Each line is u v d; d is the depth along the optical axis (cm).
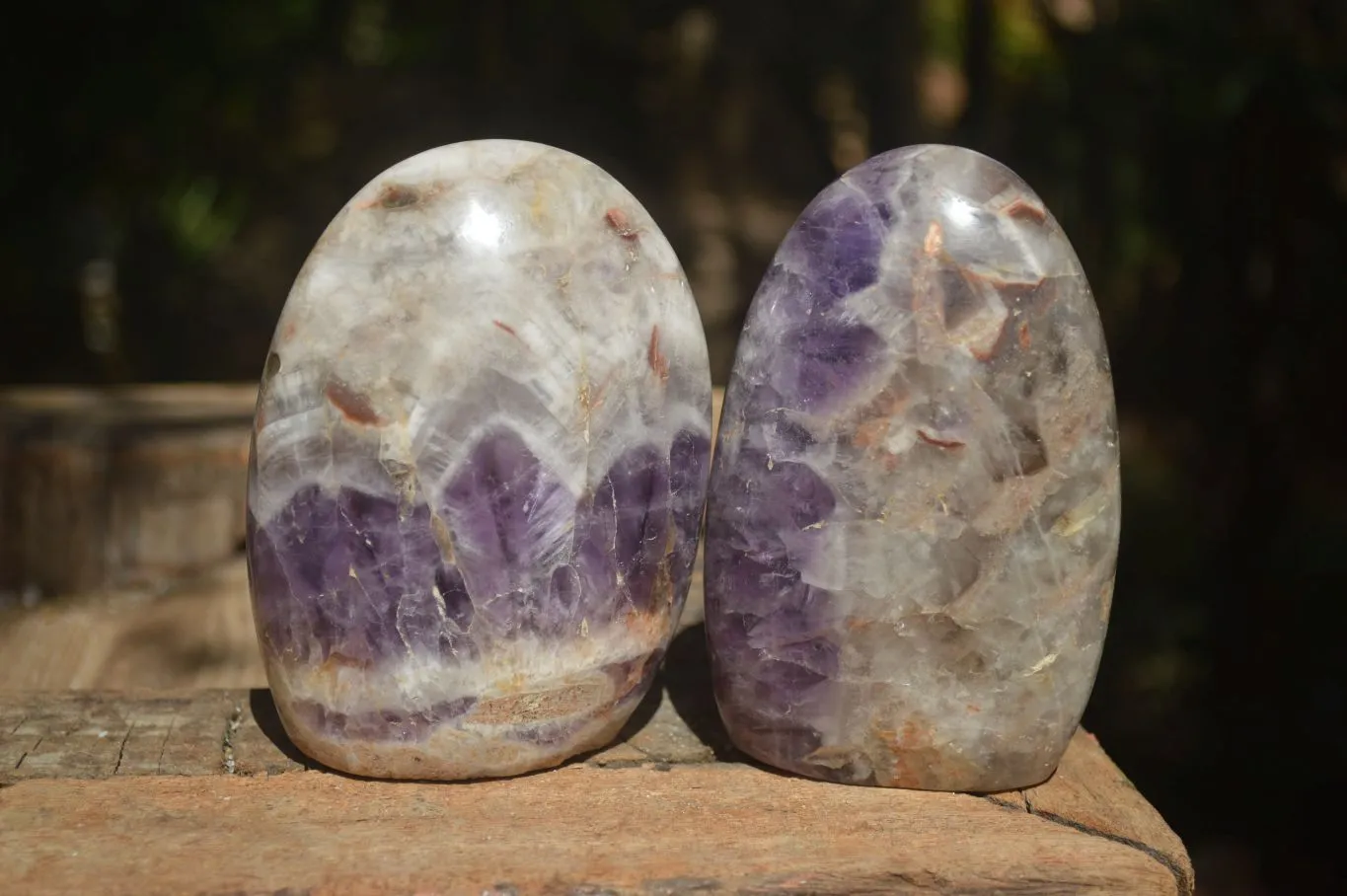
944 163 59
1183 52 114
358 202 59
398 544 58
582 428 58
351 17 155
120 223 145
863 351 58
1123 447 146
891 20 146
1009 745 60
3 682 74
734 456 60
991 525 58
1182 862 58
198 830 57
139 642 78
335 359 58
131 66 137
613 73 186
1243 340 115
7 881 55
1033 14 139
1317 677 108
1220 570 115
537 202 59
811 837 58
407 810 58
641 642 60
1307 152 110
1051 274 59
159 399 99
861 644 59
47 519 84
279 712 61
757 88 193
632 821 58
